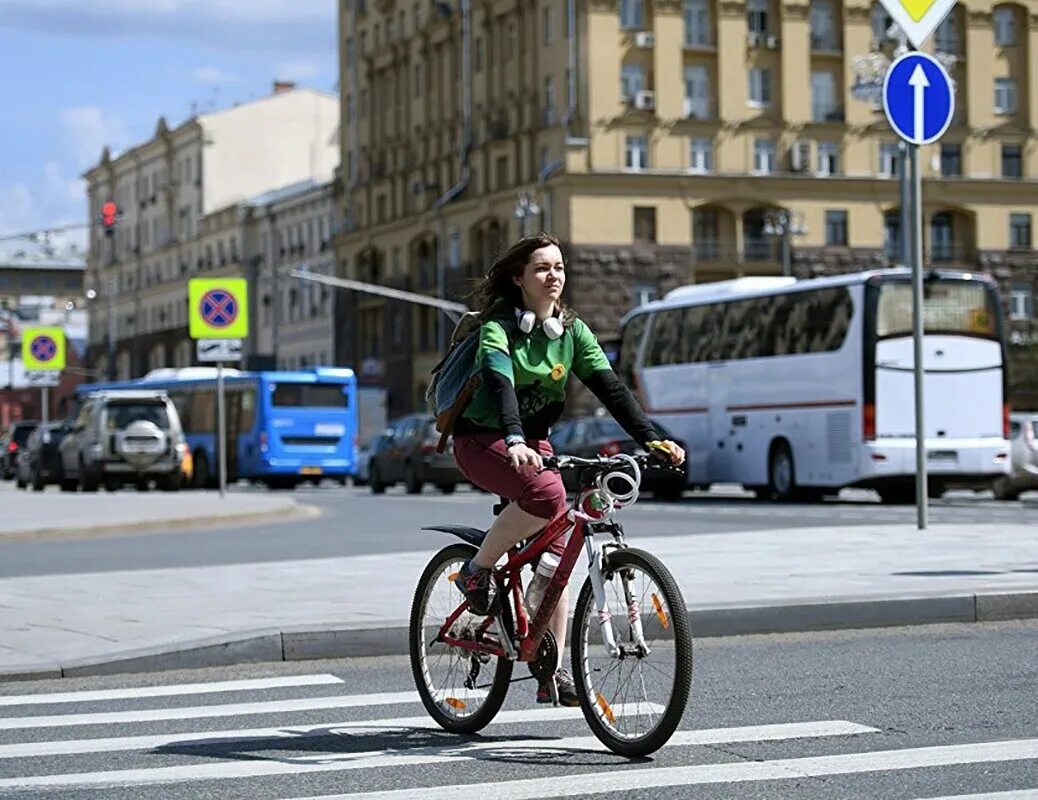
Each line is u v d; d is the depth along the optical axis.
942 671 12.47
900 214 96.88
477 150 101.38
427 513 40.31
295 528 34.03
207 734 10.53
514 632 9.79
